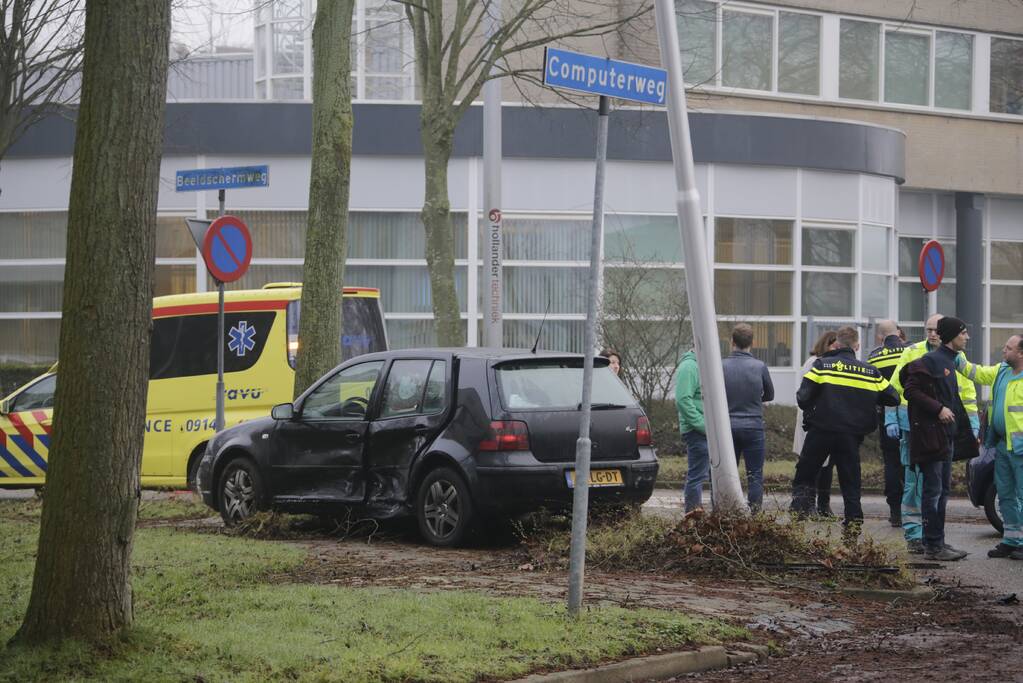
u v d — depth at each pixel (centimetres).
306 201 2725
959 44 3519
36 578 721
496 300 1911
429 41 2052
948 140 3503
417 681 725
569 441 1291
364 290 1888
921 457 1336
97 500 713
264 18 2997
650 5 2267
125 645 719
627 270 2575
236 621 848
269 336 1806
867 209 3022
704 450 1513
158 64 723
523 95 2183
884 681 797
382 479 1360
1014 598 1095
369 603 916
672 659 817
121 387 716
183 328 1841
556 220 2761
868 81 3384
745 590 1079
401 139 2716
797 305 2919
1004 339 3744
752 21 3195
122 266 714
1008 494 1365
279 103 2712
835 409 1405
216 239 1617
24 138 2767
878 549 1156
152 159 723
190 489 1852
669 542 1187
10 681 668
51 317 2789
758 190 2886
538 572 1125
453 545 1291
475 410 1293
